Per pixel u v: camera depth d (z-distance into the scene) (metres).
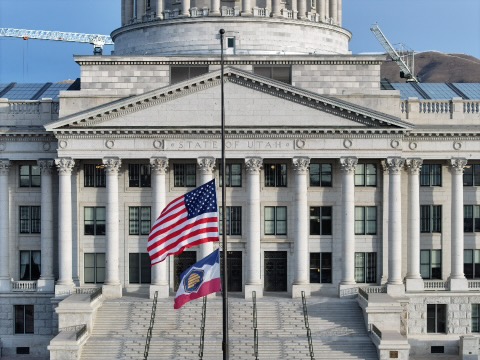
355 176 90.44
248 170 87.75
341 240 88.81
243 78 86.88
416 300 89.12
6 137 90.69
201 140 87.50
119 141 87.56
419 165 90.06
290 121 87.25
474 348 85.19
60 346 76.19
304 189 88.00
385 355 76.06
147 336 79.69
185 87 86.81
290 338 79.75
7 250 91.19
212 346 78.44
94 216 90.62
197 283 66.19
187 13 102.88
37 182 92.25
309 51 104.06
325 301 85.81
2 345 89.62
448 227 91.94
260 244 89.56
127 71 91.12
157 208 87.69
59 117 88.56
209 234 68.94
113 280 87.94
